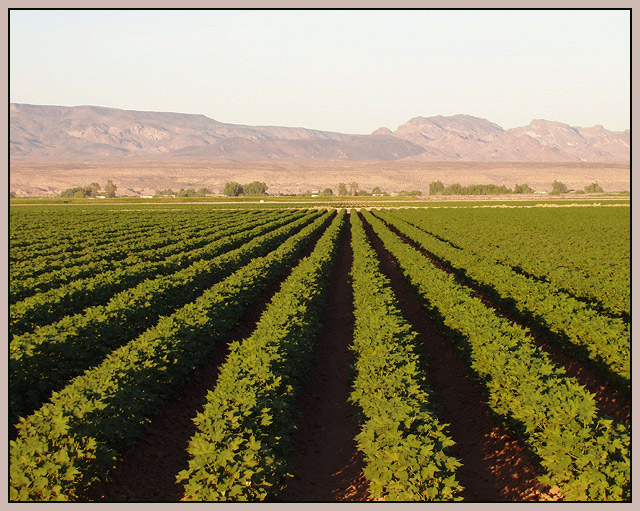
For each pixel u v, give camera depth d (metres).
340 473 12.00
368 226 68.56
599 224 63.66
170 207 117.69
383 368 13.91
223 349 19.14
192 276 25.23
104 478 10.77
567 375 17.84
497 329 16.44
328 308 26.25
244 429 10.82
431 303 22.52
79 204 133.12
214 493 9.56
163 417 13.90
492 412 14.23
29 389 13.54
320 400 15.91
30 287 24.20
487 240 47.31
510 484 11.44
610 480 9.63
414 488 9.54
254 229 51.56
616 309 22.66
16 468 9.65
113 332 16.92
